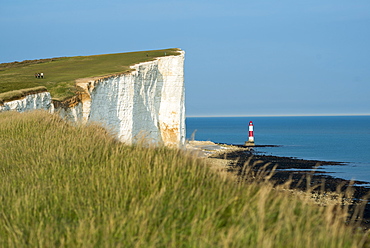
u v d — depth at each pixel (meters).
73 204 18.23
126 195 18.66
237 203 17.33
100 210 17.53
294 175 79.38
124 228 15.62
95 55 162.25
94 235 15.01
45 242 15.01
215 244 14.07
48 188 20.52
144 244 14.42
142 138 28.14
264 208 16.22
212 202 17.00
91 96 76.06
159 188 19.47
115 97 84.56
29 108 58.62
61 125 36.06
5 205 18.91
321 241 13.83
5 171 24.53
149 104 105.50
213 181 19.73
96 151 26.11
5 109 53.06
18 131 34.84
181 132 113.94
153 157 23.81
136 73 95.88
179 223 16.00
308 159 115.31
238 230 14.41
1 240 15.41
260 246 13.23
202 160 23.09
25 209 17.92
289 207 16.28
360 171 89.50
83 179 21.41
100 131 33.38
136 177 20.45
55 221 16.55
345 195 57.09
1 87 71.50
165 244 14.49
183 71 114.19
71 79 80.56
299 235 13.81
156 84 111.38
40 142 30.23
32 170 23.52
